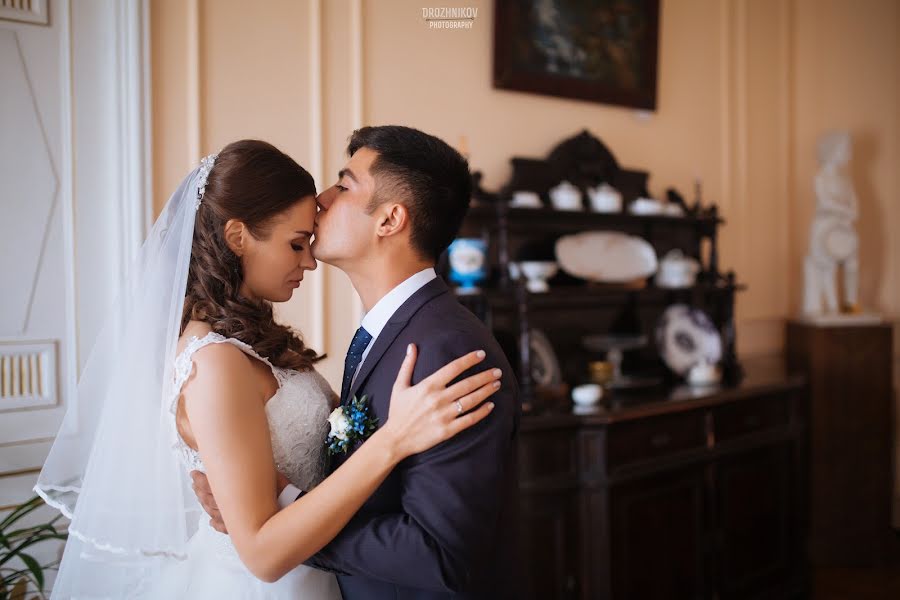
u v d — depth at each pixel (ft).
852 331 12.16
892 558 12.51
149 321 4.11
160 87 7.61
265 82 8.27
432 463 3.56
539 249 10.31
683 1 12.07
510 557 4.17
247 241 4.21
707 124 12.40
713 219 11.16
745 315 12.88
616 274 10.54
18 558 7.04
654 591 8.93
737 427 10.05
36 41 7.12
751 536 10.22
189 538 4.67
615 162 10.85
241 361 3.90
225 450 3.65
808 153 13.82
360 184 4.09
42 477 4.70
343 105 8.81
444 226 4.21
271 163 4.18
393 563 3.54
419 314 4.02
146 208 7.44
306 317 8.61
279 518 3.53
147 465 4.09
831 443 12.10
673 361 10.68
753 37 13.03
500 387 3.78
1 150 7.00
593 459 8.42
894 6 13.97
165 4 7.63
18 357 7.11
